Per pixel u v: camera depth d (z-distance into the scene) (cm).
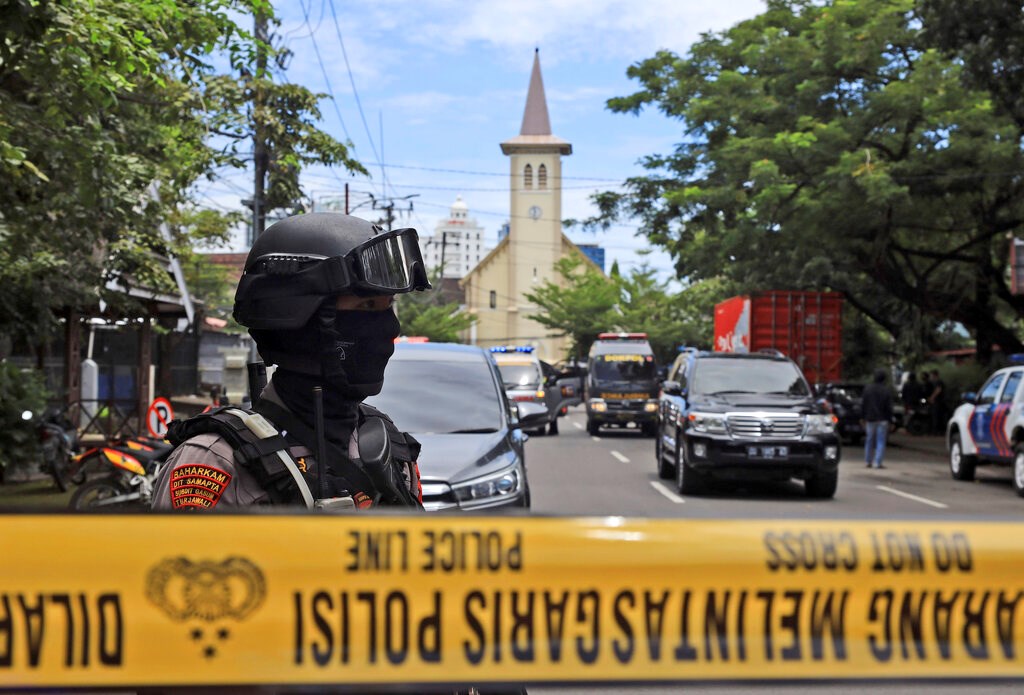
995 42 1881
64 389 1812
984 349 3195
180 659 121
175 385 4062
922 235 2942
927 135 2359
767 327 2838
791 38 2586
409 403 760
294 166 1706
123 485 1081
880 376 2017
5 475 1388
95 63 795
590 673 124
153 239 1494
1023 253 2619
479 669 123
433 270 7462
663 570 125
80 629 121
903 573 126
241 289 184
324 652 123
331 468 177
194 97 1159
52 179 989
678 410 1502
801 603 125
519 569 125
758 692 139
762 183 2338
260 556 123
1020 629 126
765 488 1577
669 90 3069
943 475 1848
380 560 124
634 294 7969
